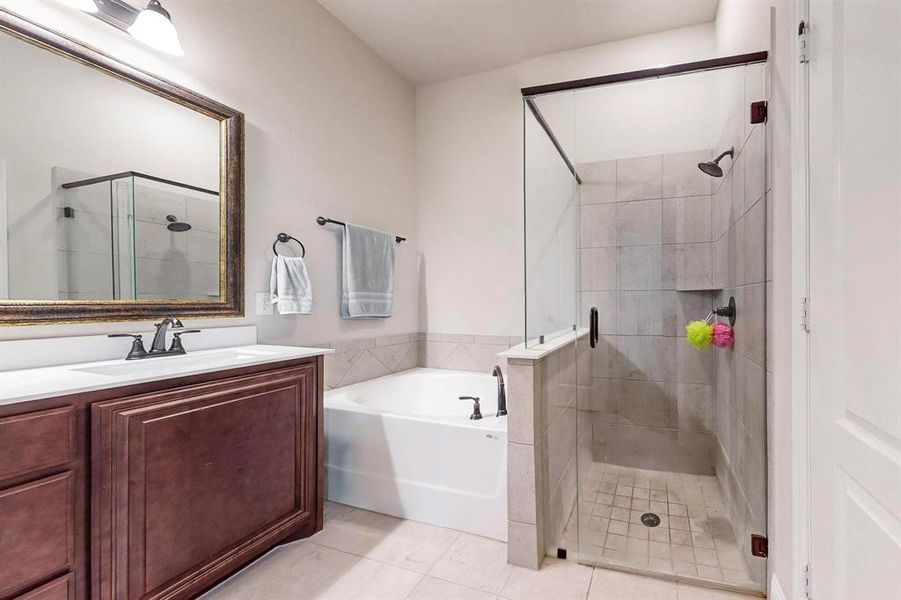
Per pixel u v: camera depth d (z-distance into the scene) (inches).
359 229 110.7
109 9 62.1
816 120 44.1
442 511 82.1
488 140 131.3
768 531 62.2
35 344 56.6
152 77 69.7
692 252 84.4
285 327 94.1
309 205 100.7
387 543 76.6
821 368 43.1
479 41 117.0
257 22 88.6
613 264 88.0
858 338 35.8
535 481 69.9
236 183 82.4
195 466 57.5
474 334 132.7
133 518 50.6
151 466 52.4
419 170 140.5
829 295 41.2
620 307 87.5
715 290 83.2
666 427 85.3
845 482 38.4
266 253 89.8
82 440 46.6
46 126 58.6
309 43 101.0
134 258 68.0
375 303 115.0
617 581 66.4
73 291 60.7
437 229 138.0
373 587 64.9
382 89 125.8
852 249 36.8
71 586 45.4
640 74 74.3
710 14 105.0
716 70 69.6
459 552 74.0
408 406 119.6
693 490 84.3
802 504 47.6
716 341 81.8
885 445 32.0
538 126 86.7
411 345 136.6
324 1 102.2
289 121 95.6
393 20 108.8
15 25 55.2
